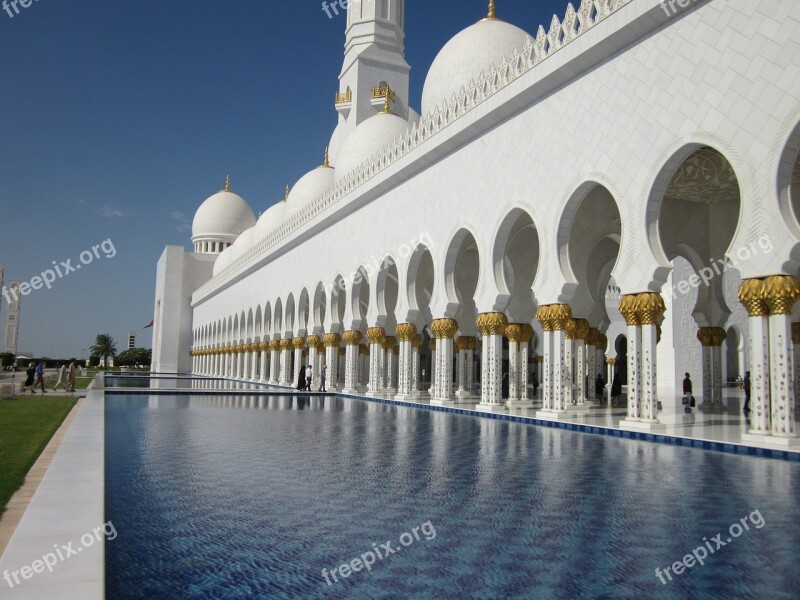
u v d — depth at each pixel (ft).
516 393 57.52
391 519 15.74
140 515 16.06
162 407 52.26
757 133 28.30
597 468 23.24
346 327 73.92
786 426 27.04
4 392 51.67
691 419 40.19
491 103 46.98
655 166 33.55
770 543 13.91
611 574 11.95
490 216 48.01
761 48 28.37
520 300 59.00
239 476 21.35
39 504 14.75
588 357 56.95
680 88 32.37
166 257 170.60
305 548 13.42
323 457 25.63
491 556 12.96
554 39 40.65
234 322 131.95
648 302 33.91
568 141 40.22
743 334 91.15
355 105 101.09
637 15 33.96
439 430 36.11
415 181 60.18
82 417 36.40
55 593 9.41
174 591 11.03
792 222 27.35
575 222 47.65
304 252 91.20
